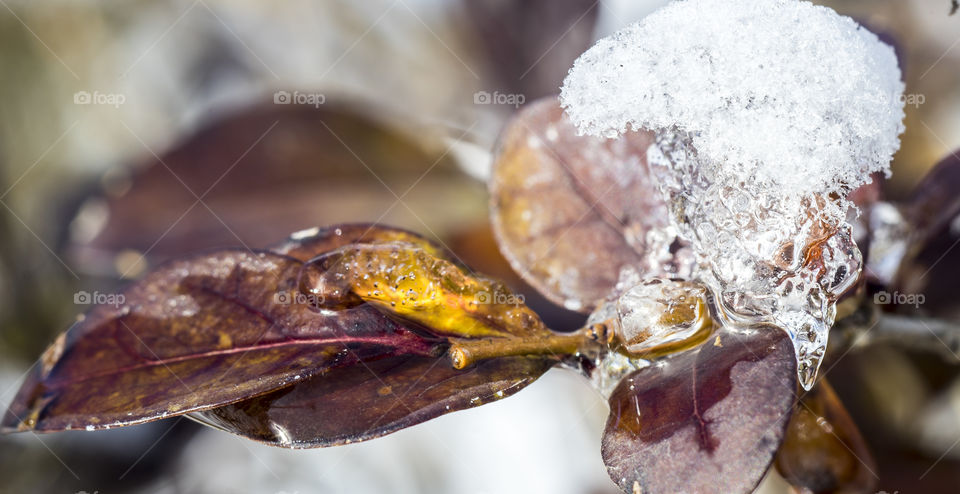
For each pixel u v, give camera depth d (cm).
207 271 19
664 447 17
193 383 18
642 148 20
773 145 18
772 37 18
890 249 21
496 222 21
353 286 19
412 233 19
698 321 18
